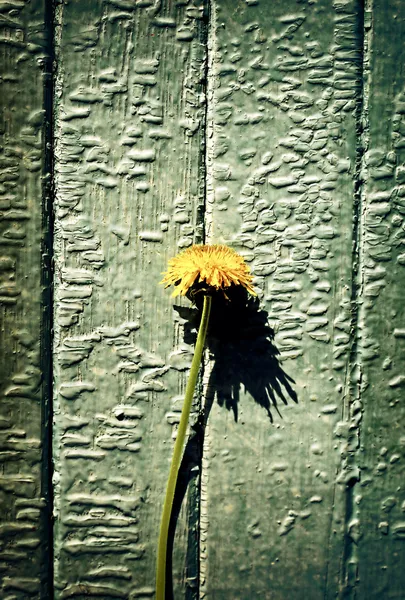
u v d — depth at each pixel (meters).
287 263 0.58
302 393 0.58
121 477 0.58
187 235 0.58
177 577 0.58
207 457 0.58
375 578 0.59
